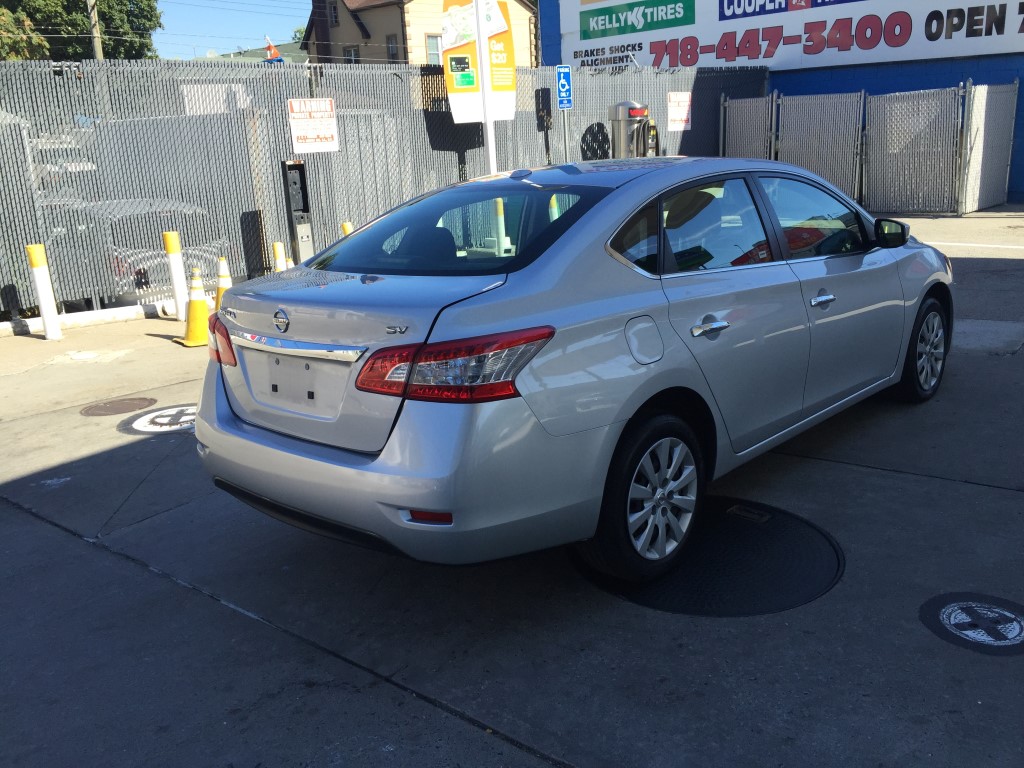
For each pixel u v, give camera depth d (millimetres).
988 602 3363
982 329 7484
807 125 16703
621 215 3578
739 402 3900
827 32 18031
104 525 4500
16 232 9109
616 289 3416
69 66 9188
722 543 3955
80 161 9398
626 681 3008
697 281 3740
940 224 14289
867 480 4570
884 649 3092
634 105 15008
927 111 15211
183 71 9961
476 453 2906
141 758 2756
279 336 3316
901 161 15742
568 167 4254
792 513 4227
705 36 19891
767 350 4016
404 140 12195
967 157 14977
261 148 10742
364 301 3133
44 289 8820
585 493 3207
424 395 2930
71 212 9406
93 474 5203
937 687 2869
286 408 3352
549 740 2736
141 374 7539
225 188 10516
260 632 3459
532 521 3082
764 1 18734
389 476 2941
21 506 4785
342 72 11359
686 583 3629
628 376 3297
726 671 3023
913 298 5297
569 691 2975
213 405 3664
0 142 8898
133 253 9914
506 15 11727
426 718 2877
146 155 9836
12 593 3828
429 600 3641
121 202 9734
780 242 4301
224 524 4461
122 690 3113
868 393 5020
